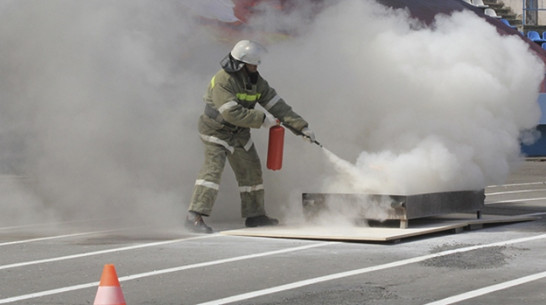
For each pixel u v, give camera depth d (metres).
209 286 6.23
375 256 7.42
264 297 5.85
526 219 10.06
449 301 5.66
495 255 7.43
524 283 6.23
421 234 8.54
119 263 7.21
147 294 5.98
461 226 9.04
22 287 6.29
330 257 7.37
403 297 5.80
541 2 32.47
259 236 8.65
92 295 5.98
